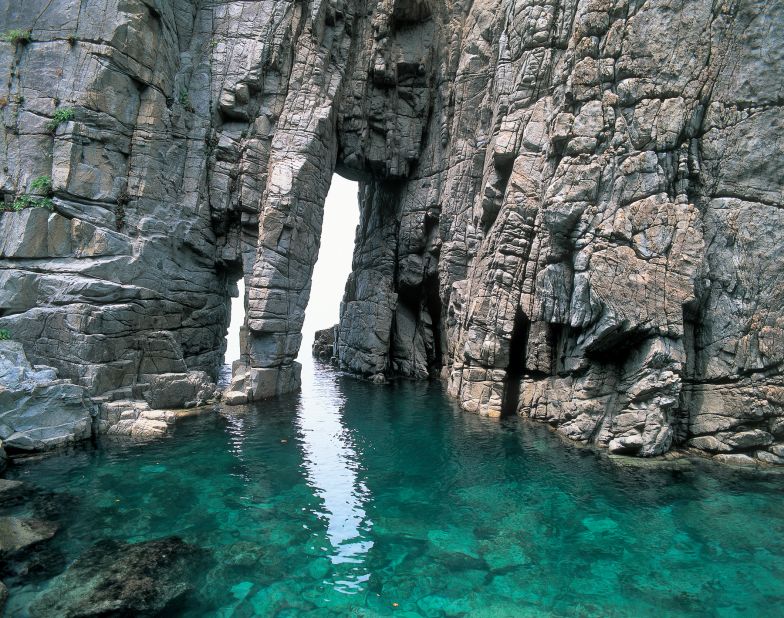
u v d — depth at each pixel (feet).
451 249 88.22
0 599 25.82
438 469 49.16
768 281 53.47
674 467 49.78
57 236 62.28
